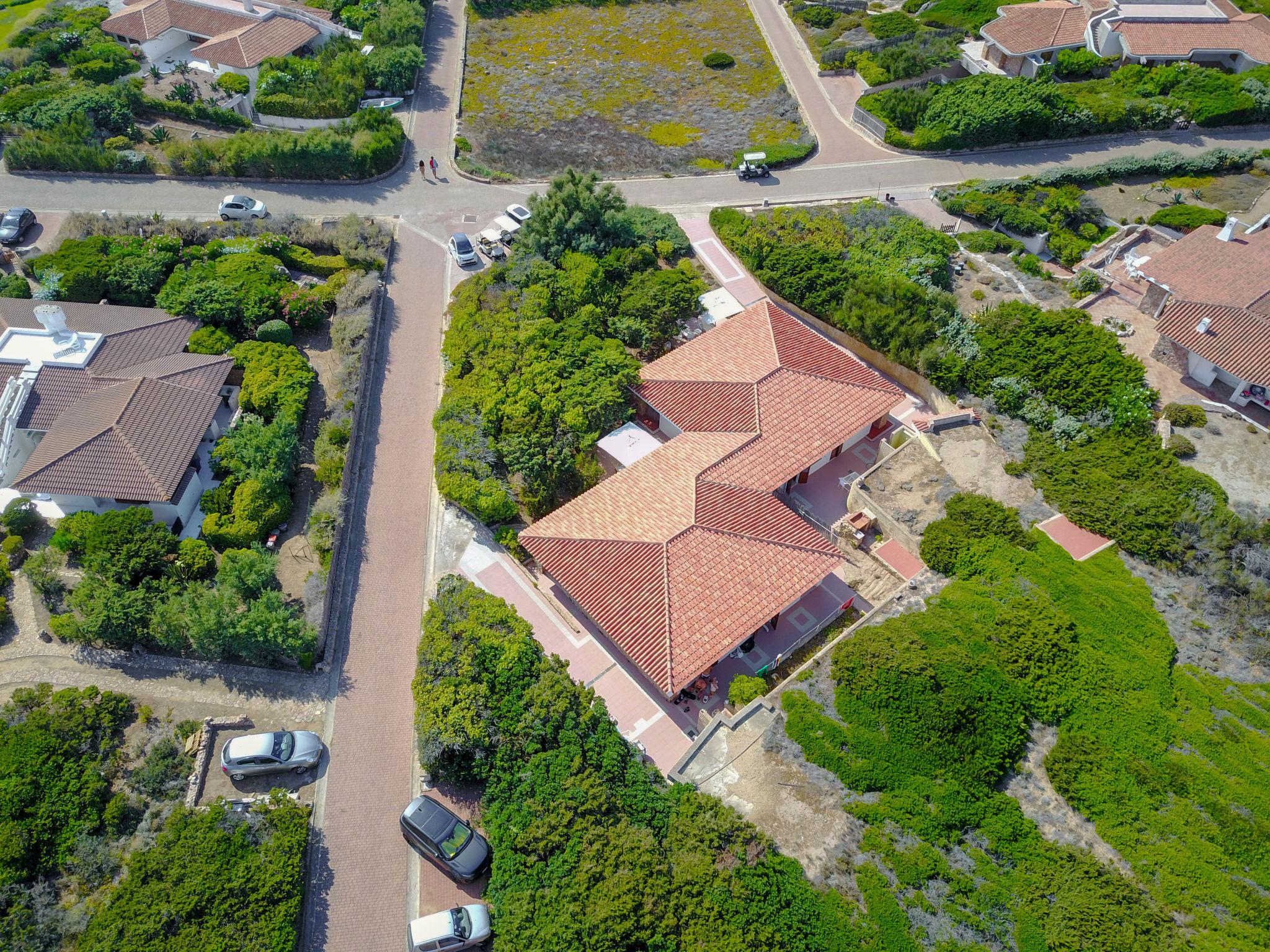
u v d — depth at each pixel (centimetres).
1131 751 4338
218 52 9194
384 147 8281
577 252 7181
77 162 8075
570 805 4116
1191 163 8469
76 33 9712
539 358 6184
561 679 4569
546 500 5706
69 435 5553
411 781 4556
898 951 3716
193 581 5144
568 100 9750
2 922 3872
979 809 4169
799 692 4662
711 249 7744
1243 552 5041
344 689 4891
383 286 7188
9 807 4178
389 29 9825
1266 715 4450
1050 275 7300
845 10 11212
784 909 3819
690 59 10475
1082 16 9875
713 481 5478
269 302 6606
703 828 4025
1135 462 5578
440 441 5791
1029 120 8712
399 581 5372
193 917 3881
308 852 4294
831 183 8481
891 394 6162
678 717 4822
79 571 5253
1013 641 4703
